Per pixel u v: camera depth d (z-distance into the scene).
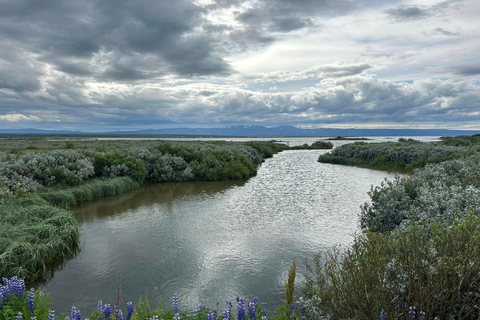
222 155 24.75
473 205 6.94
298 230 10.20
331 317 4.05
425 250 3.82
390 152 29.17
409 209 8.88
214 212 12.66
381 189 11.33
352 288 3.85
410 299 3.60
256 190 17.80
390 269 3.87
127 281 6.90
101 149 22.41
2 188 12.05
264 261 7.81
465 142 40.69
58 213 9.93
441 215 7.00
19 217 9.38
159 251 8.53
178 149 25.42
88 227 10.73
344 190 17.61
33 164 15.07
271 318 3.97
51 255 7.90
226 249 8.62
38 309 4.00
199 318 4.27
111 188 16.47
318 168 28.98
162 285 6.71
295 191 17.38
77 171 16.33
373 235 5.03
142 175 19.19
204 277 7.04
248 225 10.80
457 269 3.56
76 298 6.21
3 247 7.21
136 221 11.41
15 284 4.35
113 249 8.72
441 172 12.38
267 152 42.81
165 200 15.12
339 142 92.00
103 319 4.09
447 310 3.52
